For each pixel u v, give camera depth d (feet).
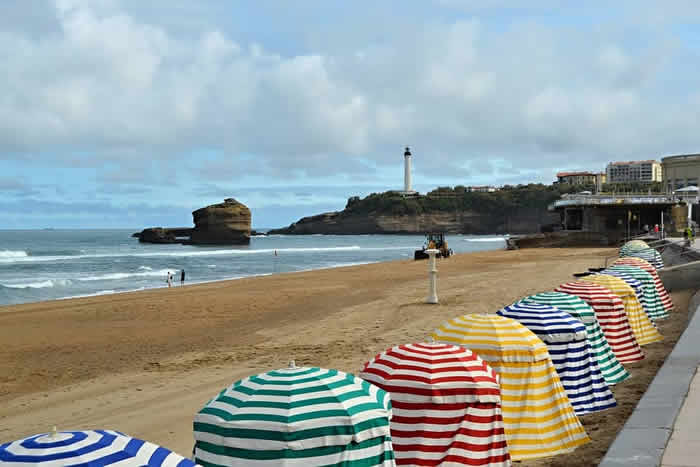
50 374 40.50
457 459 15.80
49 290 130.52
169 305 77.87
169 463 10.52
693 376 23.29
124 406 30.76
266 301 79.66
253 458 13.01
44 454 9.88
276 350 44.37
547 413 19.84
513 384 19.58
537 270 114.93
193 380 35.96
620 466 14.28
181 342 51.44
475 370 16.63
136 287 136.05
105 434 10.91
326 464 12.98
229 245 479.82
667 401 19.88
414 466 15.84
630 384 27.35
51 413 30.37
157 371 39.55
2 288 134.21
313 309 69.51
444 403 16.05
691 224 209.67
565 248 219.41
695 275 63.62
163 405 30.37
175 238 546.26
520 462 18.81
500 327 20.57
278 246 455.63
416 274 121.19
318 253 322.55
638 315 36.52
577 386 23.18
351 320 57.41
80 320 67.36
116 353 47.44
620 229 242.99
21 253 317.63
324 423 13.06
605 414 23.24
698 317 39.34
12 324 65.05
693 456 14.76
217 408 13.87
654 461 14.48
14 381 38.68
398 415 16.17
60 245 475.72
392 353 17.57
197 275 170.71
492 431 16.24
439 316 56.65
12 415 30.45
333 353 41.78
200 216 493.77
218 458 13.30
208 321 63.67
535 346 20.15
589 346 24.03
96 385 36.37
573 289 32.42
